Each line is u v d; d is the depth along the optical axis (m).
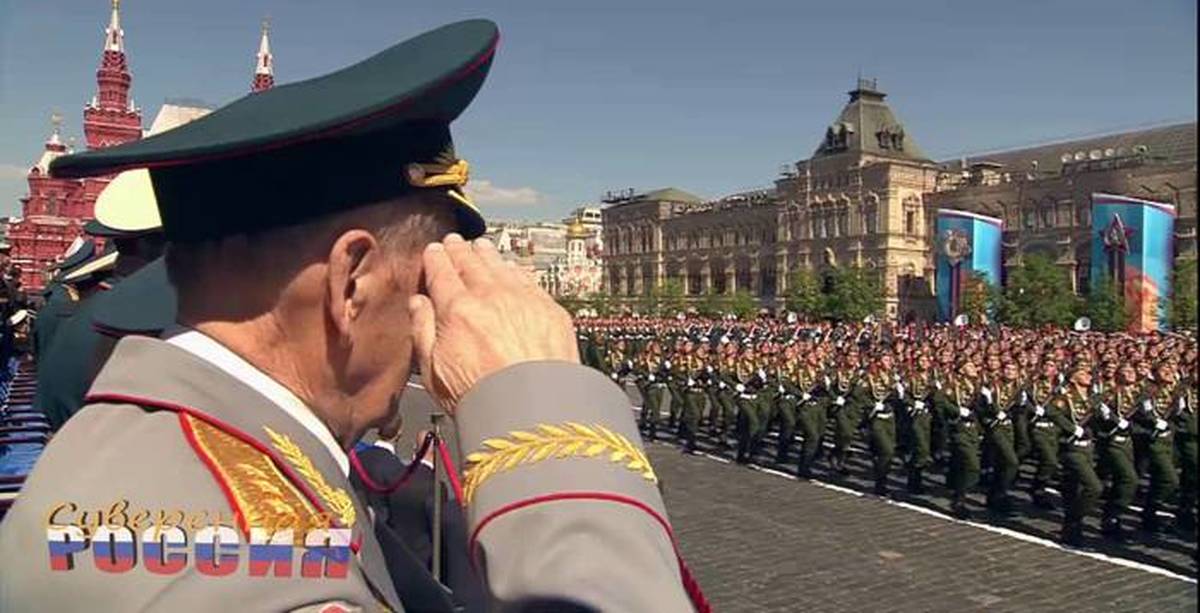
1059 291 55.19
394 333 1.31
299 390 1.29
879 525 13.11
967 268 61.94
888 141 84.38
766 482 16.52
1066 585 10.27
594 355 24.38
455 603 1.91
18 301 12.10
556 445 1.06
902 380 17.20
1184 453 12.88
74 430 1.17
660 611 0.96
